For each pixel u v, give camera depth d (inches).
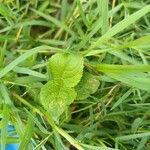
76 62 6.5
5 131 6.3
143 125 7.5
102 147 6.4
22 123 6.8
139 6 7.9
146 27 7.9
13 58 7.8
